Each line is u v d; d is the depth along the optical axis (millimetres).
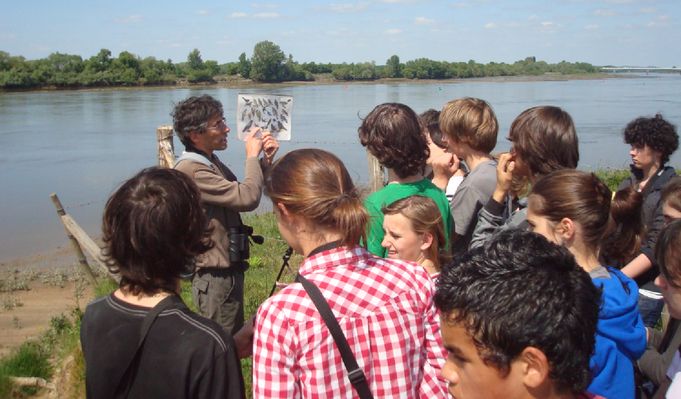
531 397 1354
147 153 27391
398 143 3133
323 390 1936
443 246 3195
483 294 1344
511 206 3424
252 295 6887
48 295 9906
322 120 41250
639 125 4609
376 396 2014
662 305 3689
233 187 4012
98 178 21750
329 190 2053
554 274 1373
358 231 2086
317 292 2002
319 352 1944
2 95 69688
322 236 2102
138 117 43656
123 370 1933
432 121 4164
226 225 4168
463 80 127250
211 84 93812
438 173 4164
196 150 4160
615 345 2115
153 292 2029
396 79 119750
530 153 2990
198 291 4188
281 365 1957
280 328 1968
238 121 4484
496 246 1443
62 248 13305
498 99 64500
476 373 1380
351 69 113250
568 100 62500
